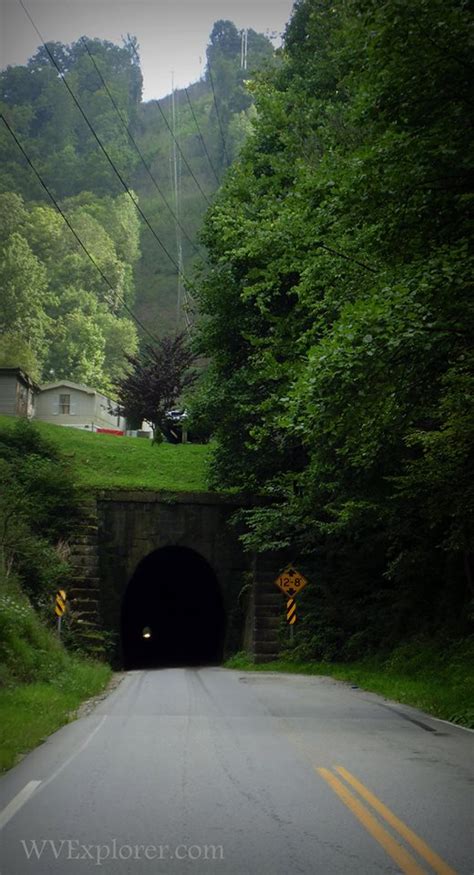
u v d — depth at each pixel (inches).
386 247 606.9
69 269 4808.1
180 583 2114.9
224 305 1274.6
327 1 1232.2
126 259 5984.3
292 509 1163.3
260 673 1149.7
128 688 853.2
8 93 7421.3
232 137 7455.7
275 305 1232.2
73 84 7500.0
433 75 529.7
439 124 546.3
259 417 1263.5
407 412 618.2
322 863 217.9
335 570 1326.3
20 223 4815.5
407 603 1094.4
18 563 1211.9
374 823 259.3
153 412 2223.2
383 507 924.0
